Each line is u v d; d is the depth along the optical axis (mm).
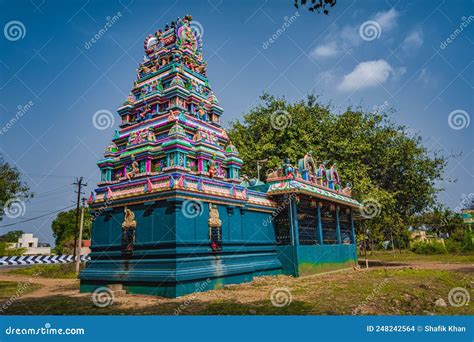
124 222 14430
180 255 12617
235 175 18000
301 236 19531
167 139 15383
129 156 16094
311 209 20766
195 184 13992
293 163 27578
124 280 13594
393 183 29469
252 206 17188
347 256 23438
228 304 10766
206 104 19156
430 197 28750
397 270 21344
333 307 10258
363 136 29000
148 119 17641
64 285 19859
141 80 19781
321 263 19828
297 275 17594
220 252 14531
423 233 57406
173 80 17781
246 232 16594
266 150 28859
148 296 12656
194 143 16484
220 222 14672
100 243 15344
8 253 47500
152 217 13570
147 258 13391
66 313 10258
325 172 22750
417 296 12320
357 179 26891
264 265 17156
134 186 14562
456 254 42969
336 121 29547
